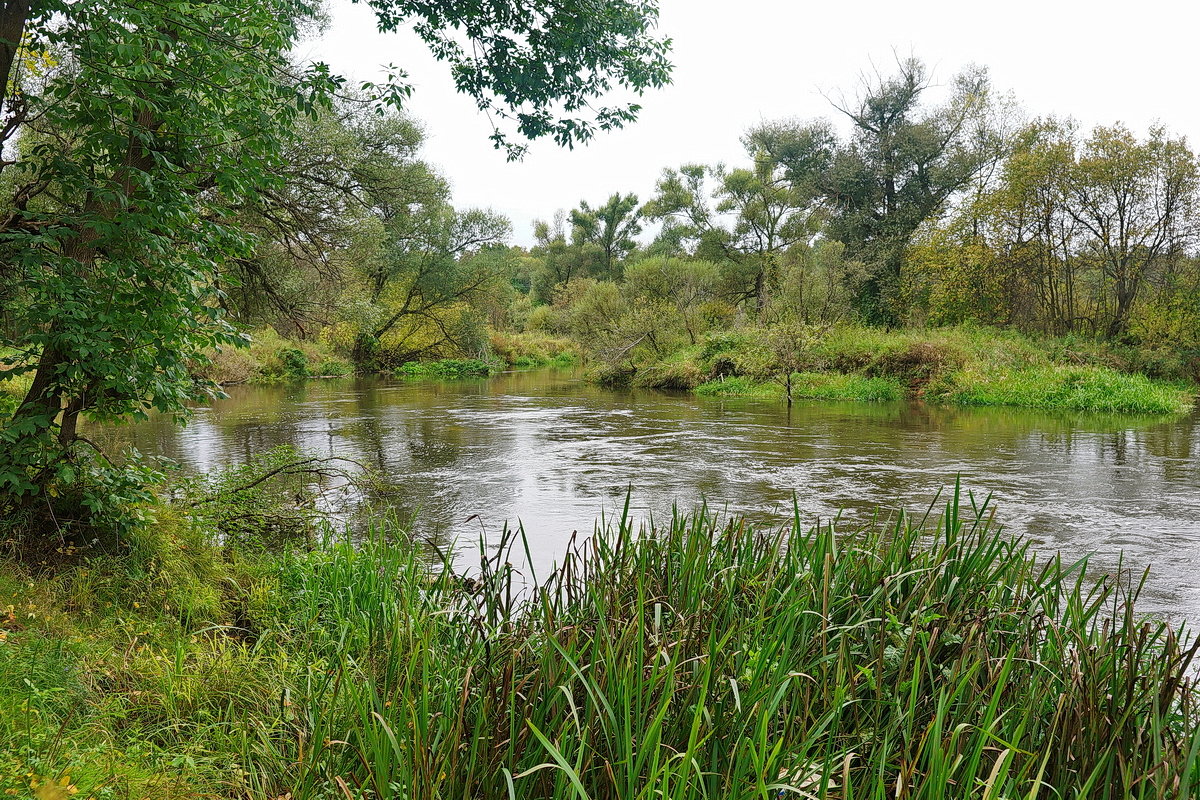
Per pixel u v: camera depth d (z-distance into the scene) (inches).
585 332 1369.3
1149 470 465.1
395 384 1239.5
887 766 106.0
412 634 143.0
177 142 215.9
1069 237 1159.6
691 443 580.1
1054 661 125.9
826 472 460.1
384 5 397.7
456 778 103.0
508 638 135.0
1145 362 1044.5
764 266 1505.9
